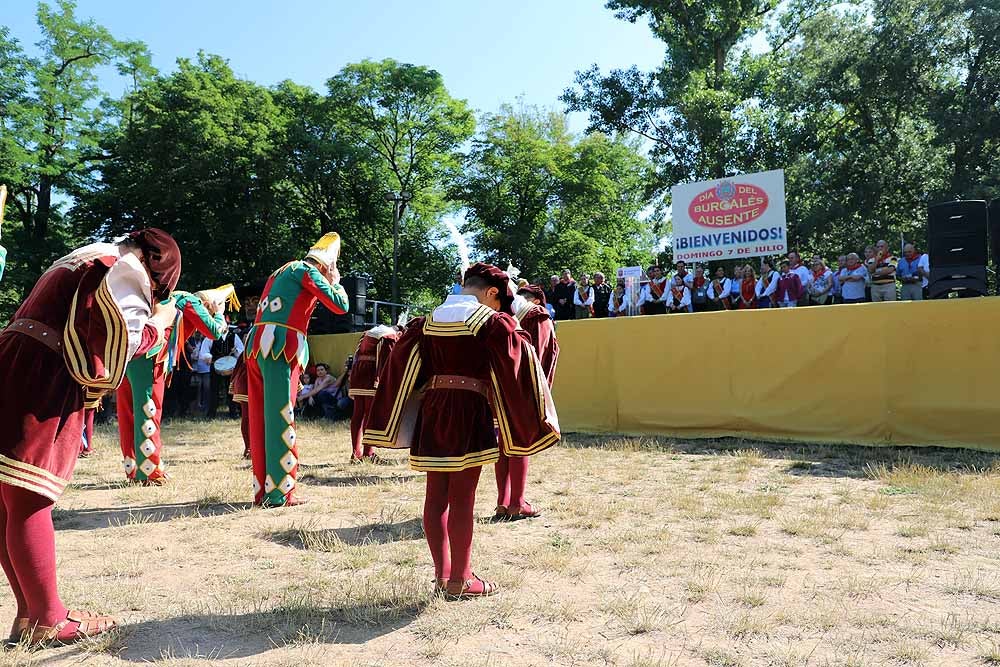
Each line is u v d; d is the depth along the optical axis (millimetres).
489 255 34188
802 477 7133
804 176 28547
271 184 30594
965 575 4117
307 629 3424
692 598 3822
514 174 34219
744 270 14898
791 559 4484
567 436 10633
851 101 28766
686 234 15930
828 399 9133
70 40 29906
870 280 13219
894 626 3410
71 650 3191
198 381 15891
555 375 11289
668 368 10289
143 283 3328
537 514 5758
